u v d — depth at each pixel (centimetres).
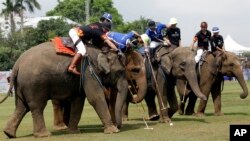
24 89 2275
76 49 2330
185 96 3369
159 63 2841
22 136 2369
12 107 4825
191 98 3362
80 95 2409
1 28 14425
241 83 3288
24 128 2717
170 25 3047
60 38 2381
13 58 11606
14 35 12325
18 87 2306
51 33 12000
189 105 3381
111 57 2417
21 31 13250
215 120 2856
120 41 2567
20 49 11962
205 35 3284
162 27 2938
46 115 3675
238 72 3269
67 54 2319
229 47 11975
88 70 2348
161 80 2822
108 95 2611
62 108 2672
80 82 2347
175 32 3059
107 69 2358
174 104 2884
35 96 2269
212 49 3312
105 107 2370
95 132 2431
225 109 3675
